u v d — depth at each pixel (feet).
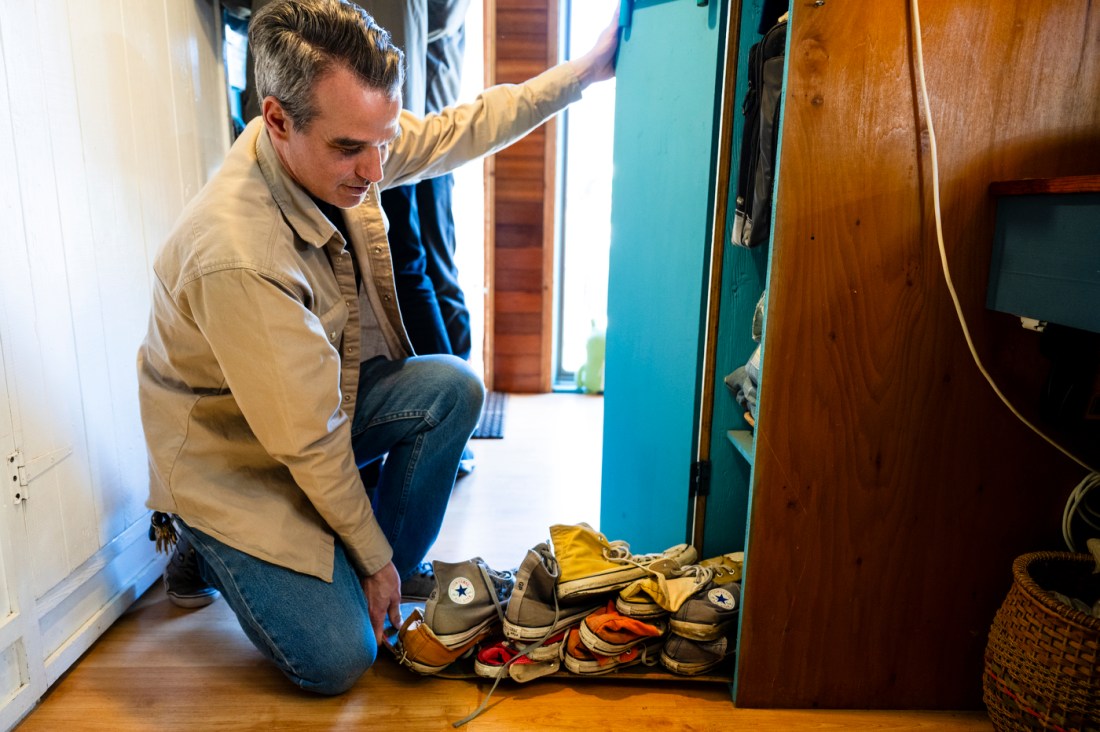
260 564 3.59
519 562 5.22
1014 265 3.20
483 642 3.99
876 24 3.23
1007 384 3.55
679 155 4.36
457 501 6.37
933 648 3.80
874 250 3.42
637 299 4.93
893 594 3.74
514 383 10.34
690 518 4.58
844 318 3.47
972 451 3.60
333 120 3.06
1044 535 3.69
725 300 4.24
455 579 3.92
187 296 3.20
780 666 3.79
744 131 3.94
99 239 4.07
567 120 9.86
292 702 3.73
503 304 10.07
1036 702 3.04
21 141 3.44
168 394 3.70
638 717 3.71
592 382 10.16
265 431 3.35
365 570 3.76
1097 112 3.33
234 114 5.90
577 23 9.46
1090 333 3.21
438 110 6.63
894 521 3.67
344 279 3.87
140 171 4.43
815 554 3.68
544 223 9.73
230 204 3.28
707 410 4.37
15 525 3.44
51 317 3.68
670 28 4.34
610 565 4.02
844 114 3.30
